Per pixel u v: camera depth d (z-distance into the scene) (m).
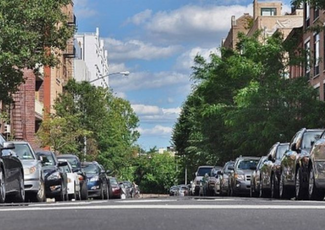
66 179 26.83
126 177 100.06
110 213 11.12
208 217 10.09
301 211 11.63
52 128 49.78
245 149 39.19
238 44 45.50
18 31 25.47
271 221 9.43
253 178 29.44
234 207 12.77
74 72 88.88
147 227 8.53
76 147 51.91
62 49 28.52
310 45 50.53
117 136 72.00
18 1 26.05
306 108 36.91
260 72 40.03
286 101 37.19
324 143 18.11
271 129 36.09
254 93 37.44
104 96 64.62
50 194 25.28
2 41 25.20
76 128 52.59
